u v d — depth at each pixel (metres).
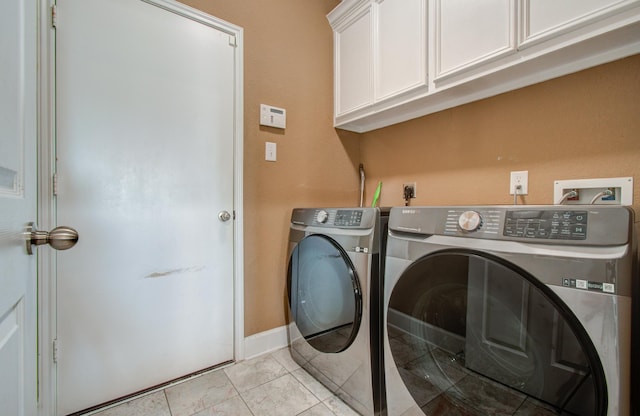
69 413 1.19
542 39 1.03
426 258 0.96
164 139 1.41
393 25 1.58
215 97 1.57
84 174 1.22
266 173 1.76
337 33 2.01
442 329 0.93
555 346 0.70
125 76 1.31
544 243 0.73
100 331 1.26
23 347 0.60
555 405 0.70
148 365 1.38
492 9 1.15
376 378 1.16
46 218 1.14
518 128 1.37
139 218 1.36
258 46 1.72
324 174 2.03
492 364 0.81
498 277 0.79
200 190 1.52
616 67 1.09
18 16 0.58
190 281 1.50
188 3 1.47
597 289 0.64
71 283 1.20
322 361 1.42
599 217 0.67
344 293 1.27
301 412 1.24
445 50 1.33
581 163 1.18
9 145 0.52
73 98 1.19
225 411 1.24
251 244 1.71
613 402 0.62
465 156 1.57
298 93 1.90
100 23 1.25
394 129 1.97
